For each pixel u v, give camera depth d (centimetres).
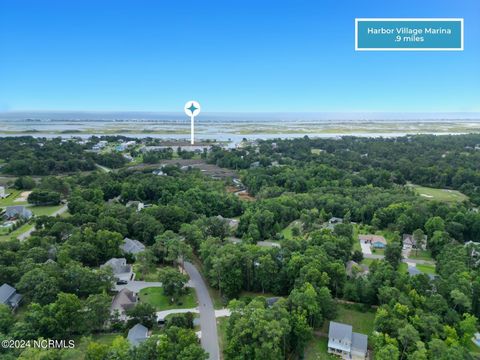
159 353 5172
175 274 7906
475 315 6988
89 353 5088
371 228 12025
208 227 10806
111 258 9156
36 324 5962
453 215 11494
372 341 6122
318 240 9350
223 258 7806
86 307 6456
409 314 6419
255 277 8131
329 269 7712
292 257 7956
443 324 6288
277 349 5475
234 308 6303
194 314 7175
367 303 7619
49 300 6744
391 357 5341
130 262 9494
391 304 6681
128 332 6334
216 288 8325
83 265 8925
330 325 6438
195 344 5306
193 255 10044
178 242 9112
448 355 5188
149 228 10656
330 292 7475
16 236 10788
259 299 6688
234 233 11675
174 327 5775
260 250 8312
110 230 10350
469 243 9569
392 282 7562
